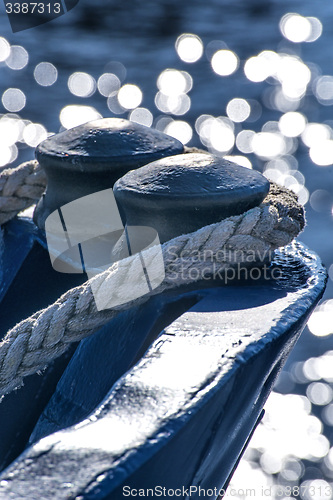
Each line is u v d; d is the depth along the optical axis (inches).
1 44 1494.8
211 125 1221.7
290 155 1075.3
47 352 205.0
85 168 209.3
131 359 204.5
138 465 196.5
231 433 202.4
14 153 1035.3
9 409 207.0
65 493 195.5
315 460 463.8
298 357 572.1
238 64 1508.4
